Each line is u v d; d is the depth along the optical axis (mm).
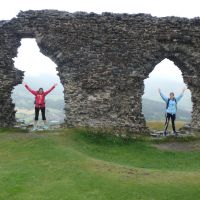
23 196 16609
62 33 30312
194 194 16719
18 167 20141
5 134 27516
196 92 31656
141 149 26422
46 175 18875
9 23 30438
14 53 30656
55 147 23359
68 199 16250
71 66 30219
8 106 30438
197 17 31438
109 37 30312
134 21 30594
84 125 29953
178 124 44531
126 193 16859
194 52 31344
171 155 25094
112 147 26656
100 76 30172
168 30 30953
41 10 30453
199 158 24250
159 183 17922
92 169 19562
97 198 16359
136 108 30453
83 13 30406
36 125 29516
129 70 30391
